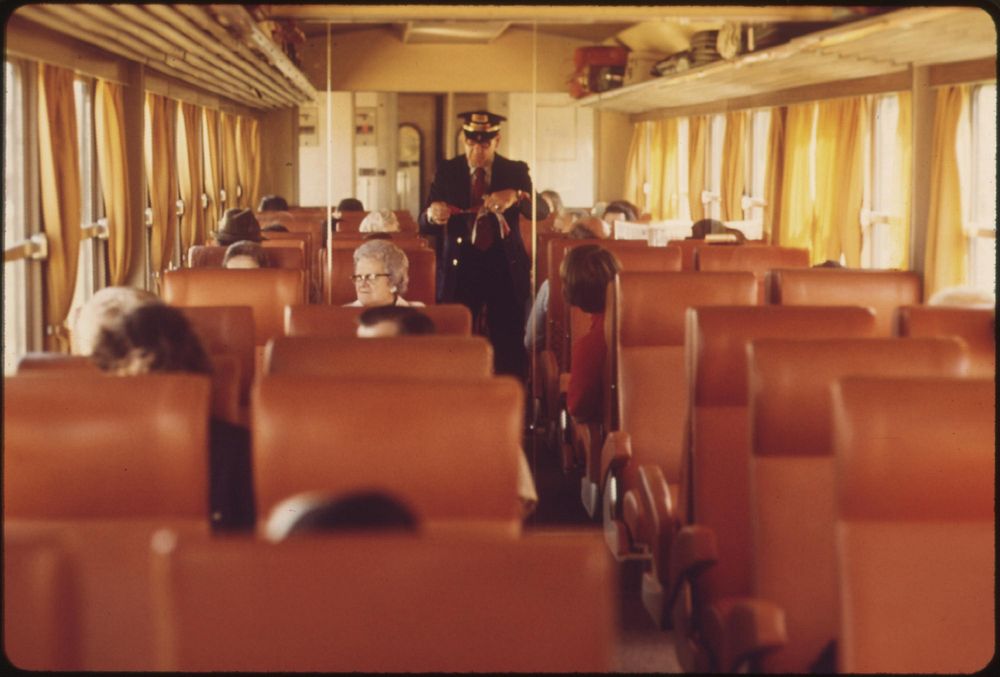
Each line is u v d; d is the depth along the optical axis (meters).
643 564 4.09
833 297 4.35
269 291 4.91
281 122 9.89
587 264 4.84
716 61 8.70
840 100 9.56
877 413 2.21
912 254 8.27
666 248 6.37
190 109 10.74
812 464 2.88
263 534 2.19
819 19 5.71
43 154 6.12
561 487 5.74
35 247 5.96
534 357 6.92
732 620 2.74
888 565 2.22
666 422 4.47
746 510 3.35
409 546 1.57
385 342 2.80
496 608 1.56
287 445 2.19
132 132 8.15
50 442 2.22
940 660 2.22
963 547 2.22
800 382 2.82
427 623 1.57
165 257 9.71
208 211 11.70
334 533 1.66
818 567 2.89
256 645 1.56
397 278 5.15
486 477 2.21
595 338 4.91
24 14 5.14
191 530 2.25
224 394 2.90
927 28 6.11
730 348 3.31
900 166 8.50
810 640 2.89
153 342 2.77
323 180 9.78
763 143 11.34
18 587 1.59
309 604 1.56
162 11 5.22
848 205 9.38
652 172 11.32
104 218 7.75
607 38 8.70
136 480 2.23
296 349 2.79
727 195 11.77
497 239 7.54
